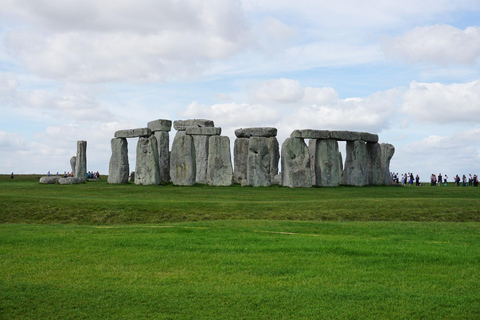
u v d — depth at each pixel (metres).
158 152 49.19
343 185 50.31
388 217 27.78
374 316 11.12
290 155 47.25
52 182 49.38
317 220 26.73
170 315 11.08
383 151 56.09
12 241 18.27
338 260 15.55
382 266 14.91
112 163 51.12
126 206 28.25
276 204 30.36
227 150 47.28
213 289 12.66
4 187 42.53
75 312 11.17
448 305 11.74
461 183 69.31
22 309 11.27
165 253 16.41
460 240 19.48
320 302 11.85
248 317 11.02
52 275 13.77
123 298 11.98
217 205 29.44
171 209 28.03
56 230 21.27
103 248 17.11
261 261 15.39
